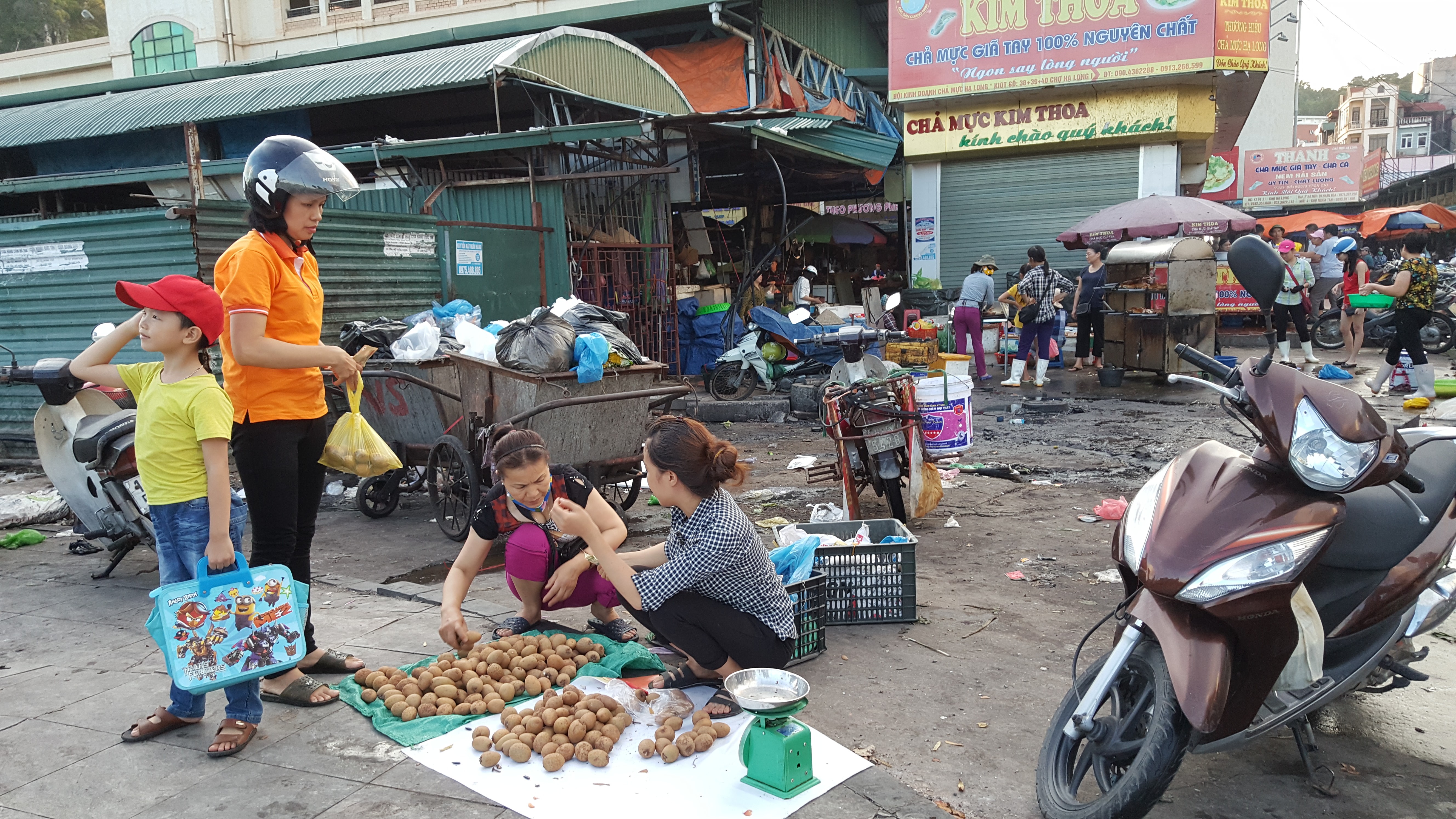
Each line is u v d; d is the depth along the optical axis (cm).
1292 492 262
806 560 405
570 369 584
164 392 308
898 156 1912
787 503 676
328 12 1941
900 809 278
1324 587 290
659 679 366
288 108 1167
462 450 584
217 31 1961
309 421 357
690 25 1738
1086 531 584
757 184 1633
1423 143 8338
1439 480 310
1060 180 1662
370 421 655
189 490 314
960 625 434
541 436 520
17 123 1317
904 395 577
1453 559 372
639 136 1151
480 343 611
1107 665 264
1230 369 282
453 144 1068
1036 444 862
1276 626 252
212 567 310
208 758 312
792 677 290
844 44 2156
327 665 379
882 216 2341
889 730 335
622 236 1202
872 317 1652
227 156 1324
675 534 348
